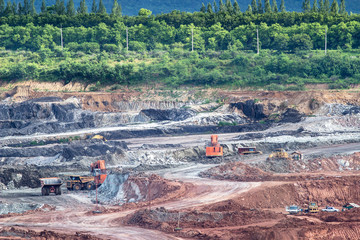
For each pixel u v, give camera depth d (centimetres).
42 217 12356
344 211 12056
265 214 11562
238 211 11619
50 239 9744
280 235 9419
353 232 9775
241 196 13288
